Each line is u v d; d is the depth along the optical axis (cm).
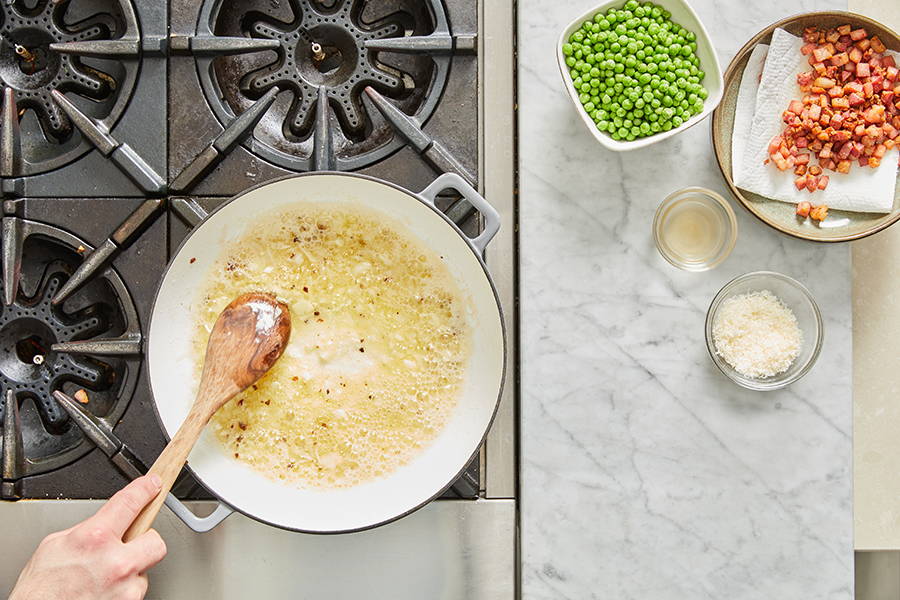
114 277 107
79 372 109
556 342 109
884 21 114
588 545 109
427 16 111
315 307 107
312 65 111
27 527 107
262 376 105
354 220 107
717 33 109
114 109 108
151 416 107
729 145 108
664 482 109
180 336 106
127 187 109
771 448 109
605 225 109
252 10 111
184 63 108
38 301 109
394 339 107
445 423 106
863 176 107
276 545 107
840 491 109
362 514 105
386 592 107
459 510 107
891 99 106
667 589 109
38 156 111
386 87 109
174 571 107
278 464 106
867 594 126
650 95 104
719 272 109
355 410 107
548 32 109
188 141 108
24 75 111
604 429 109
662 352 109
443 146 108
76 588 95
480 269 105
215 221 105
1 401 108
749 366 107
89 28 111
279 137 110
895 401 113
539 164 109
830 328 109
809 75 106
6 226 107
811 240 104
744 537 109
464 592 107
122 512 96
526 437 109
